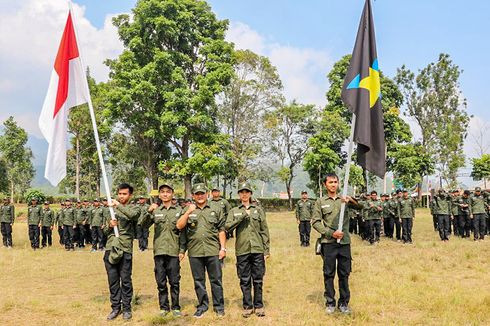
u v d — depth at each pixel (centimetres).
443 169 4831
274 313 732
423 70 5153
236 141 4356
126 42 3800
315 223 721
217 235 734
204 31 3922
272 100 4597
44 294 910
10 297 866
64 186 6325
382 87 4756
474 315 692
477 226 1769
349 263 717
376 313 724
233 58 3850
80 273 1162
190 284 989
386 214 1986
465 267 1128
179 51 3881
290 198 5012
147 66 3472
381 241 1883
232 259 1337
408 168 4469
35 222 1842
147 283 1014
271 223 3347
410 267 1134
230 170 4203
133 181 4441
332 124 4375
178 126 3503
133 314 732
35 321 707
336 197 738
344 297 715
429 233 2183
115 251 708
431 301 775
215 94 3631
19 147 5584
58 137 786
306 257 1350
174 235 729
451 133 4838
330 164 4275
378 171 716
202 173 3550
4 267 1249
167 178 4084
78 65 813
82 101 809
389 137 4612
